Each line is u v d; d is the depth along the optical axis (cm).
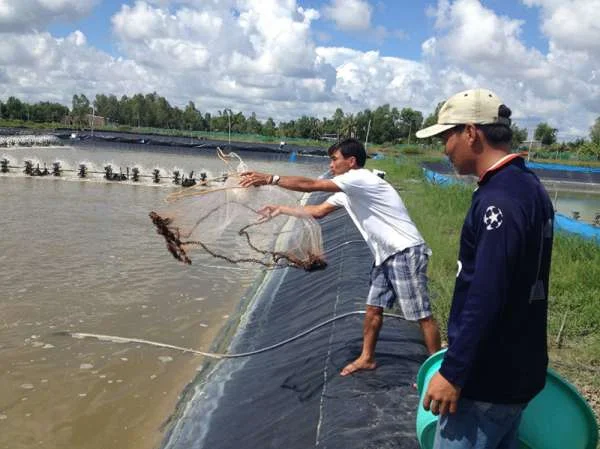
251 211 543
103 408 619
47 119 11519
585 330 727
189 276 1128
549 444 310
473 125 268
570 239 1131
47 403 623
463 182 2594
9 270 1105
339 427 448
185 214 529
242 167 545
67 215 1750
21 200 2006
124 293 1006
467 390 264
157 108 12256
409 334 627
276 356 691
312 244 575
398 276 481
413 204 1800
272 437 491
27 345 764
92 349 764
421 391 326
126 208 1958
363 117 10106
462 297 265
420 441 322
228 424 556
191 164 4522
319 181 475
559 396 311
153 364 729
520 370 260
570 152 7344
